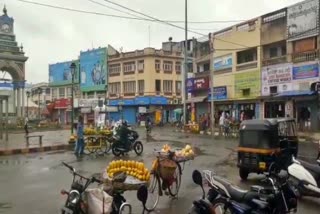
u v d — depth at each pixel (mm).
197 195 10656
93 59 70875
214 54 42281
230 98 39562
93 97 71062
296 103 31938
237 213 6984
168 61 65000
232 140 28578
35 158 19422
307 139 27906
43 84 89375
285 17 33156
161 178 9906
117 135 20031
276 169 12461
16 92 55625
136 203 9703
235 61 39188
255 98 36188
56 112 77562
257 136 12695
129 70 65500
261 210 6934
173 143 26594
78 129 20156
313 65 30344
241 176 13227
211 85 39594
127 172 7961
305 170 10047
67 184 12289
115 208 7273
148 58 62875
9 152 21484
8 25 55406
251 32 37062
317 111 29922
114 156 19906
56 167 16016
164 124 61469
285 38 33094
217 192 7340
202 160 17828
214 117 41031
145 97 63031
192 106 45781
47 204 9703
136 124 62500
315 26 30266
